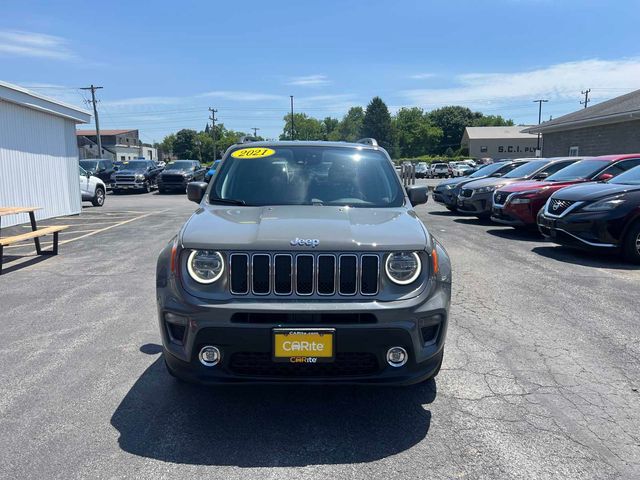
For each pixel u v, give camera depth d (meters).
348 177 4.41
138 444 3.07
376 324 3.03
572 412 3.46
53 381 3.91
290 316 3.03
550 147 26.69
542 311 5.61
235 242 3.13
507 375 4.02
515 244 9.81
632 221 7.84
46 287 6.69
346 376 3.10
